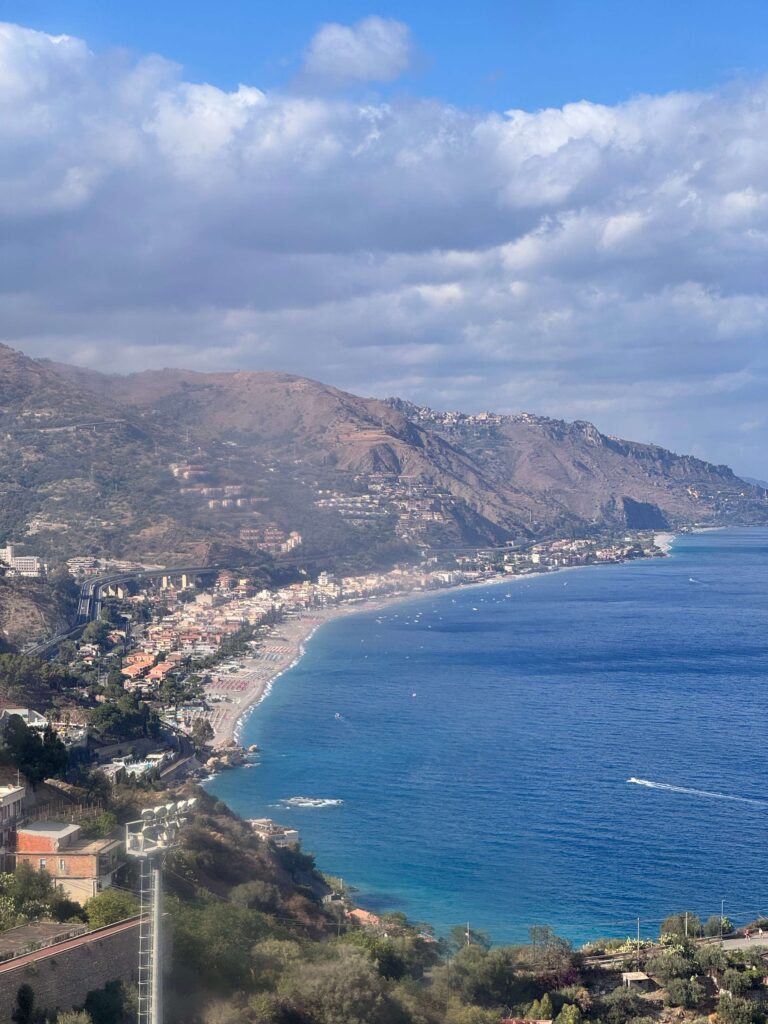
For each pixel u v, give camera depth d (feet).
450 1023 488.85
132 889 507.30
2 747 628.28
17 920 444.55
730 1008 513.86
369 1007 457.27
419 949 593.42
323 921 604.90
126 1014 398.01
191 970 444.55
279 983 457.68
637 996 539.70
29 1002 380.78
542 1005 519.60
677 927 634.43
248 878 628.69
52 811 591.78
